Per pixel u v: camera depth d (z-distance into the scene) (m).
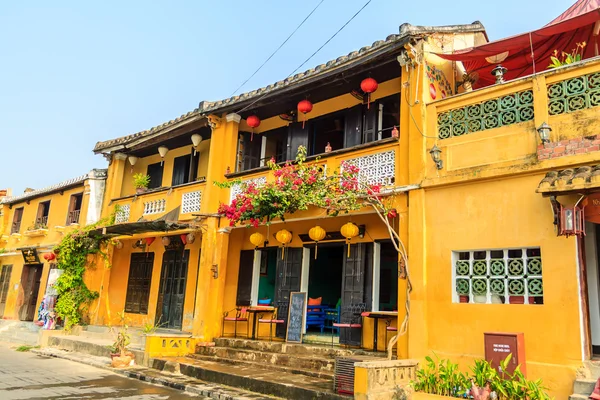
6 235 21.34
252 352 9.84
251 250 12.39
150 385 8.62
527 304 6.74
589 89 6.71
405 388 6.86
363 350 9.13
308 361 8.83
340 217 10.73
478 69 9.73
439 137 8.17
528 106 7.27
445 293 7.56
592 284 6.98
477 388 6.36
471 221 7.49
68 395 7.51
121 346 10.56
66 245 14.73
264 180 10.94
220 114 12.23
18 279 19.66
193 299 13.36
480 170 7.45
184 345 10.89
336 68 9.52
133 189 16.30
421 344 7.58
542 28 7.55
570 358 6.21
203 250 11.75
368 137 10.34
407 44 8.44
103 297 15.07
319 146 11.72
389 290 10.52
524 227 6.94
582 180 5.86
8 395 7.43
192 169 14.56
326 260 13.28
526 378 6.45
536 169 6.86
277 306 11.43
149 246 15.35
